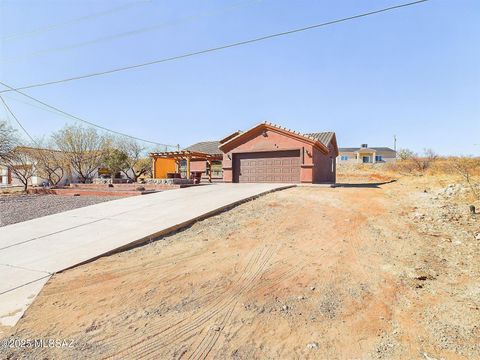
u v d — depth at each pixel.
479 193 10.17
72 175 29.12
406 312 3.80
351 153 68.94
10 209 12.79
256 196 12.22
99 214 10.20
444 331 3.36
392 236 6.96
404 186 14.91
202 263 5.66
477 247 5.93
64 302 4.28
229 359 2.97
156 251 6.47
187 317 3.79
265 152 19.78
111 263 5.84
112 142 29.25
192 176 24.50
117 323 3.69
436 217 8.21
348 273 5.03
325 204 10.66
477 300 4.00
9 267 5.68
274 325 3.57
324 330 3.46
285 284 4.68
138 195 15.36
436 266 5.21
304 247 6.38
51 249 6.71
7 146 21.88
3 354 3.11
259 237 7.13
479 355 2.94
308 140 18.09
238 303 4.13
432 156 28.12
